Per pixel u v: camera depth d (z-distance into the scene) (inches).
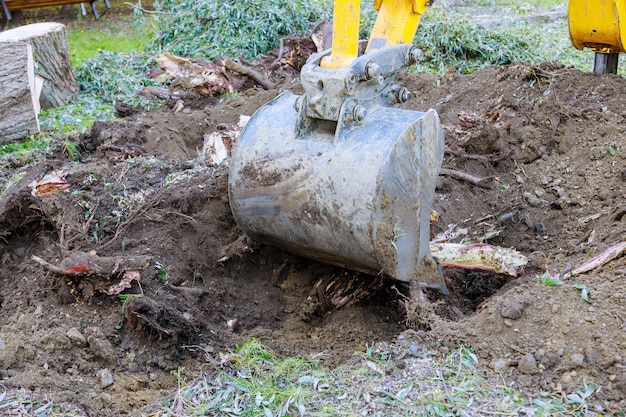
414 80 307.7
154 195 204.2
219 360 159.5
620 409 126.6
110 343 165.3
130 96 334.6
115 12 546.6
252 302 187.5
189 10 419.2
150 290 176.4
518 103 253.8
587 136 237.0
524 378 136.2
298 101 165.2
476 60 395.2
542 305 148.8
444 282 173.3
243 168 170.2
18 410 137.9
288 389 141.2
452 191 216.5
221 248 194.7
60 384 150.2
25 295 184.2
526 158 237.1
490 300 166.4
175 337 167.0
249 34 396.5
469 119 244.7
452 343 147.9
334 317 179.9
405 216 159.9
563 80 265.0
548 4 532.1
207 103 335.9
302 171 161.0
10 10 499.5
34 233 203.8
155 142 257.6
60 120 305.0
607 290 150.3
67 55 331.3
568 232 206.1
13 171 252.5
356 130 159.5
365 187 152.6
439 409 130.0
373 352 149.4
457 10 505.7
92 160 240.7
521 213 213.9
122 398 148.9
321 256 171.3
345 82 155.0
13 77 276.8
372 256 157.4
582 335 140.9
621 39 252.5
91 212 198.4
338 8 159.8
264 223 171.3
